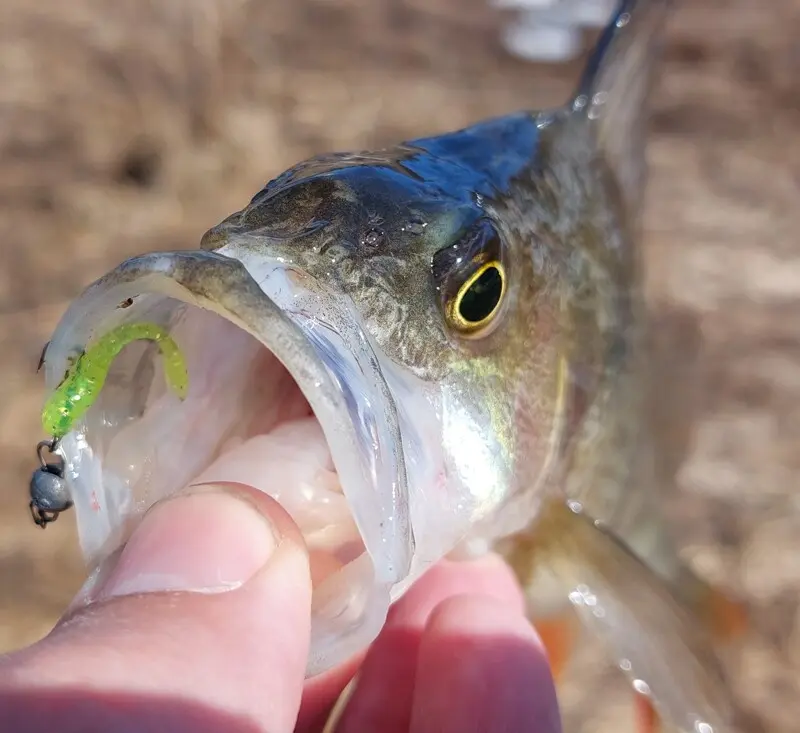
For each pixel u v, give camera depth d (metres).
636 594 0.17
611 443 0.18
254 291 0.08
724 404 0.31
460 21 0.65
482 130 0.15
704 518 0.28
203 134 0.43
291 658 0.08
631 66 0.19
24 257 0.35
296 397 0.10
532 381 0.14
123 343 0.09
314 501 0.10
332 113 0.48
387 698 0.14
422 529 0.10
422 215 0.11
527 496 0.14
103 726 0.07
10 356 0.31
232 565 0.08
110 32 0.49
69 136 0.42
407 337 0.11
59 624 0.08
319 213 0.11
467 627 0.13
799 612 0.25
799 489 0.29
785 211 0.44
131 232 0.37
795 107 0.54
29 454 0.27
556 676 0.19
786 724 0.23
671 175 0.47
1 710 0.06
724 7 0.69
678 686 0.18
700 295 0.36
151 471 0.09
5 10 0.52
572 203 0.16
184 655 0.07
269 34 0.58
